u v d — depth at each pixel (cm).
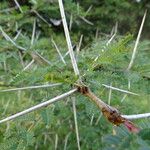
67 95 25
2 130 35
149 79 38
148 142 16
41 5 57
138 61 42
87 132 59
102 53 26
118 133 18
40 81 31
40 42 48
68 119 56
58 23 67
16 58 47
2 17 54
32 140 30
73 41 64
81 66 33
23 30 63
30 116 31
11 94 53
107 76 31
